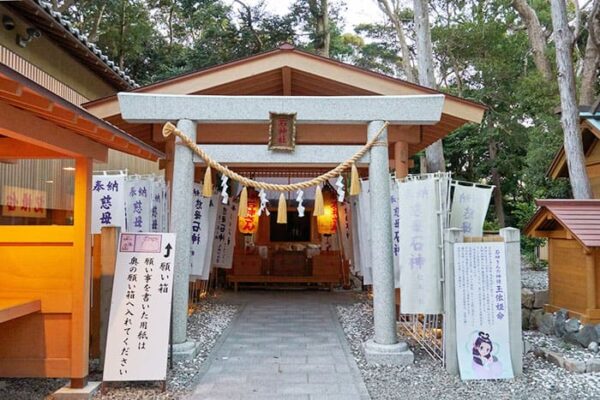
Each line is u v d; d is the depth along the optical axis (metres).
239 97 5.40
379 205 5.34
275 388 4.32
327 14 19.31
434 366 5.00
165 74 18.05
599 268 5.89
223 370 4.84
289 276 10.74
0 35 6.59
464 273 4.80
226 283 10.96
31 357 4.04
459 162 19.56
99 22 17.28
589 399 4.09
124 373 4.21
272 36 18.88
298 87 7.08
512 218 18.84
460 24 16.42
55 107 3.04
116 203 5.99
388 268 5.29
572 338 5.81
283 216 5.30
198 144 5.83
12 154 4.09
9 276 4.07
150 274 4.46
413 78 16.34
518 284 4.81
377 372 4.82
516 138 16.59
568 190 11.98
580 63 14.67
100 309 4.68
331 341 6.07
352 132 5.88
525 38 16.56
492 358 4.67
